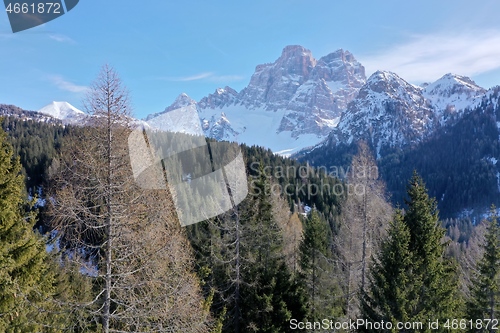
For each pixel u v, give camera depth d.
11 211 8.68
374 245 19.36
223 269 19.31
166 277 9.27
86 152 7.65
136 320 8.53
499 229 17.84
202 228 19.12
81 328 8.57
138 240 8.48
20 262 8.19
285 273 19.02
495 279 17.25
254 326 17.36
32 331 8.34
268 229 19.45
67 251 8.28
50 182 8.22
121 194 8.10
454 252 41.72
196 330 10.45
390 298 12.79
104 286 8.41
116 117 7.77
